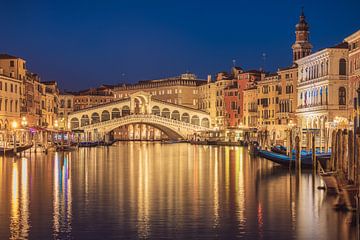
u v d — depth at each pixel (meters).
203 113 170.12
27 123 112.94
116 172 56.12
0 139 96.62
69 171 56.84
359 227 28.28
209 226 28.58
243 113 154.50
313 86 92.62
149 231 27.53
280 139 115.25
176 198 37.03
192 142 153.12
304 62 98.38
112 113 161.12
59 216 30.91
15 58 114.56
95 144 132.38
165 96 194.12
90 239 26.16
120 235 26.83
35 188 42.09
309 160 57.28
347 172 36.72
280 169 59.62
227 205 34.34
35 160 73.38
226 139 148.50
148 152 101.38
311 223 29.31
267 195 38.50
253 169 59.84
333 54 85.44
